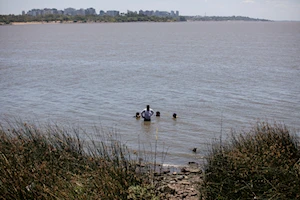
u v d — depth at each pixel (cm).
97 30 19025
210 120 1847
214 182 722
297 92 2527
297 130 1577
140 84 2977
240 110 2047
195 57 5347
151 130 1686
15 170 657
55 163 741
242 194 664
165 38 11625
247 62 4594
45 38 11762
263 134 938
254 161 725
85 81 3148
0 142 812
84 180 666
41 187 612
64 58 5353
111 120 1880
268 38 11306
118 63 4625
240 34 14625
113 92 2644
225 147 907
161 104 2244
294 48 7044
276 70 3766
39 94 2580
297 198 629
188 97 2436
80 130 1667
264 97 2384
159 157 1292
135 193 661
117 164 748
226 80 3128
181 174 1041
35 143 830
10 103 2295
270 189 648
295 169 707
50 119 1902
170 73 3644
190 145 1450
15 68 4175
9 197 596
